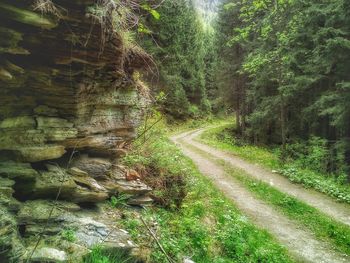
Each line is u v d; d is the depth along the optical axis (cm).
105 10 572
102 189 671
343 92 1753
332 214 1204
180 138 3453
